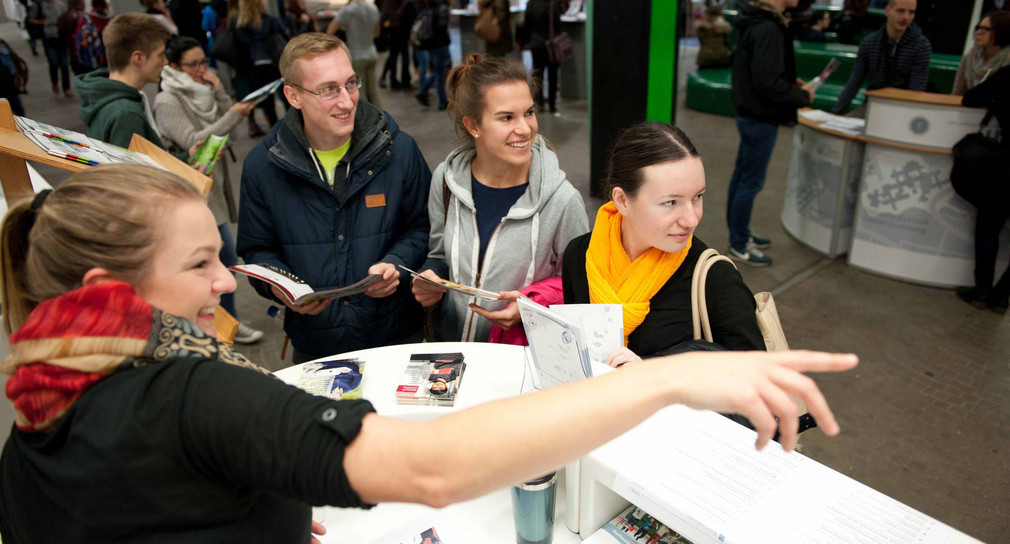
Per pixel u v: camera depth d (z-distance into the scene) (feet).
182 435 2.24
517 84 6.01
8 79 20.08
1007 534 7.46
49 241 2.36
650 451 3.81
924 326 11.68
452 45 39.09
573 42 26.63
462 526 4.44
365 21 21.63
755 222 16.34
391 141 6.84
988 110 11.10
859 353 10.96
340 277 6.83
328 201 6.69
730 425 3.98
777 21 12.08
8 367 2.39
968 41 16.69
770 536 3.23
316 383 5.16
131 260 2.37
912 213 12.76
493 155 6.28
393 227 6.95
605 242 5.56
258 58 21.08
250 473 2.19
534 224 6.44
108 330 2.30
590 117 16.42
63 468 2.30
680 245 5.08
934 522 3.27
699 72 27.20
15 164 5.36
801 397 2.04
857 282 13.33
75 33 21.81
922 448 8.83
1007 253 12.55
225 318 5.82
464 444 2.07
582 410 2.10
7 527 2.61
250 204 6.83
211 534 2.40
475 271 6.66
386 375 5.46
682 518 3.40
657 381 2.13
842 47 24.84
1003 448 8.78
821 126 13.84
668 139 4.90
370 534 4.46
